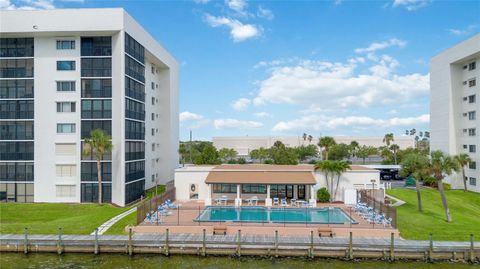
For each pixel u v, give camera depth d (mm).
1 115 39344
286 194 38250
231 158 110500
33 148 39094
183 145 106062
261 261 23156
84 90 39125
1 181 39125
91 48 39219
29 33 38250
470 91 51000
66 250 24562
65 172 39094
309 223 27922
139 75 43250
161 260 23359
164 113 56781
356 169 38938
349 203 35781
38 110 39156
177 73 62094
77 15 37781
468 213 34219
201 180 39281
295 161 70812
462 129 52875
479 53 47438
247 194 38375
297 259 23359
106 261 23234
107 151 38750
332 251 23469
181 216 30500
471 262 22781
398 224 28172
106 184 38812
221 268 22062
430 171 31047
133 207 36812
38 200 38938
